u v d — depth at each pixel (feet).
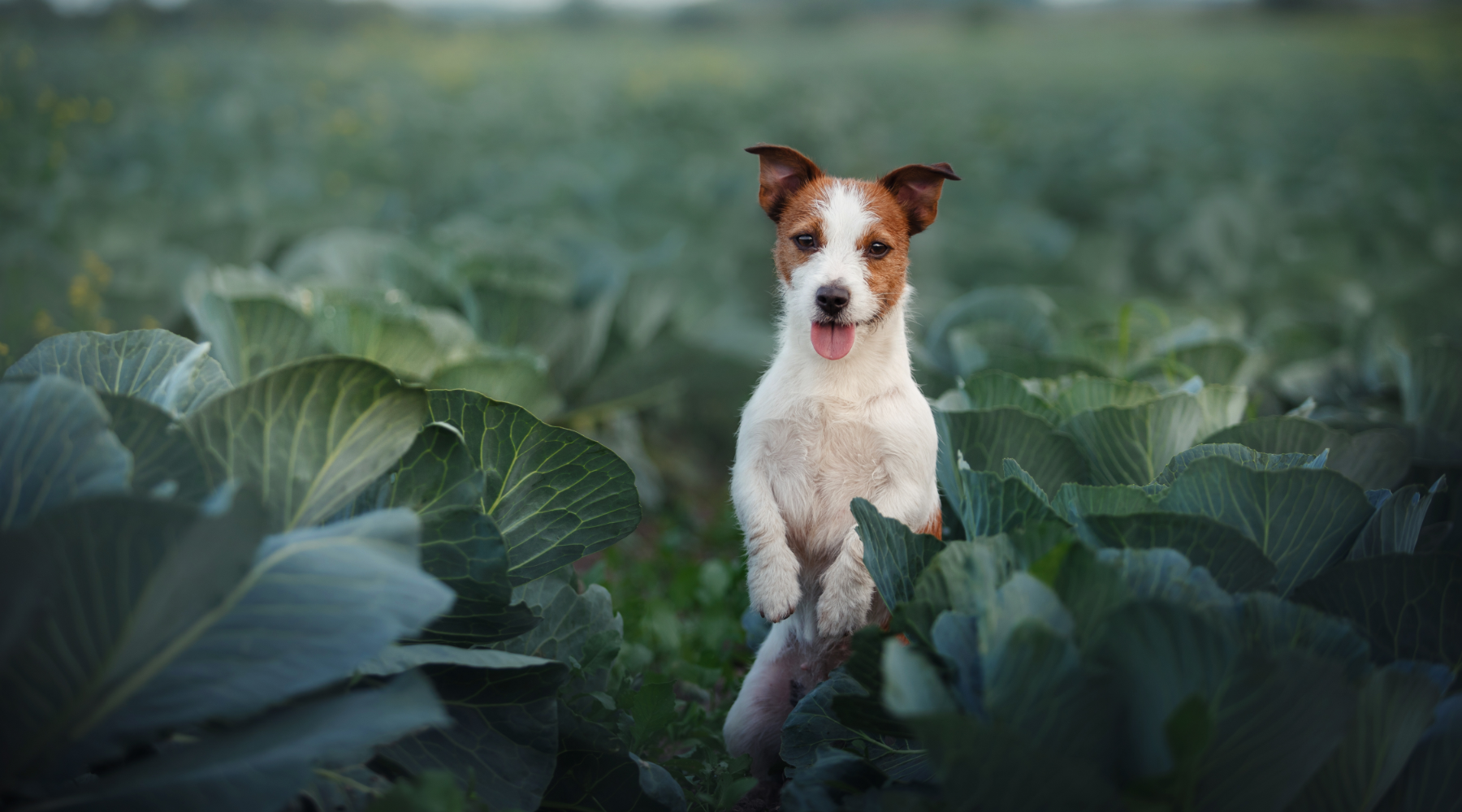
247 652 5.13
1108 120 71.05
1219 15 239.71
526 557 7.97
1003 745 4.94
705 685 11.87
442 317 16.02
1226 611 5.93
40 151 35.68
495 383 14.70
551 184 34.96
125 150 40.01
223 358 13.01
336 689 6.30
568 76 85.40
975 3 240.94
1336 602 6.82
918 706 5.24
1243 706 5.10
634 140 52.90
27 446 5.58
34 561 4.69
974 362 15.28
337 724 5.25
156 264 19.70
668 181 38.75
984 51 144.87
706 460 25.00
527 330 18.16
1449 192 44.93
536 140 52.21
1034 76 102.94
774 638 9.91
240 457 6.21
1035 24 229.04
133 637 5.01
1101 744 5.37
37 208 25.96
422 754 6.70
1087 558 5.84
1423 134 61.87
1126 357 15.06
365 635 5.25
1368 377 16.80
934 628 6.04
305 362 6.09
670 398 20.81
